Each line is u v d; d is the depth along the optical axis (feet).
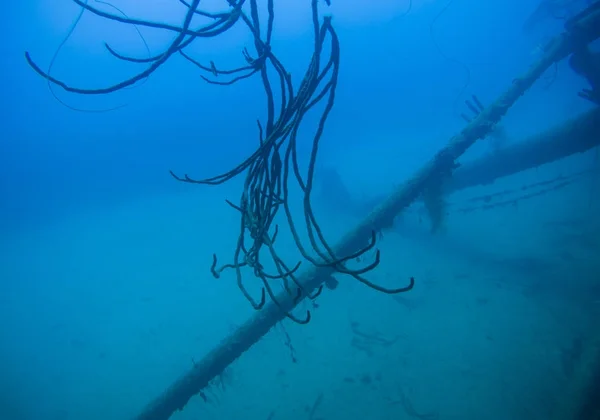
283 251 34.32
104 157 82.43
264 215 6.25
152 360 25.39
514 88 19.40
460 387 16.75
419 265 26.63
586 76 20.65
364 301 24.26
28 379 25.96
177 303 31.17
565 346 16.74
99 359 26.68
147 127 82.28
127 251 45.88
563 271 21.26
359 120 87.71
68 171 82.79
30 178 83.10
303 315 24.08
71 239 55.98
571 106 51.65
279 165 5.98
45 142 82.07
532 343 17.56
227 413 19.24
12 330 32.83
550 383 15.46
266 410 18.78
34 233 63.05
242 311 27.99
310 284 15.19
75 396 23.68
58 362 27.22
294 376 20.18
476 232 28.89
